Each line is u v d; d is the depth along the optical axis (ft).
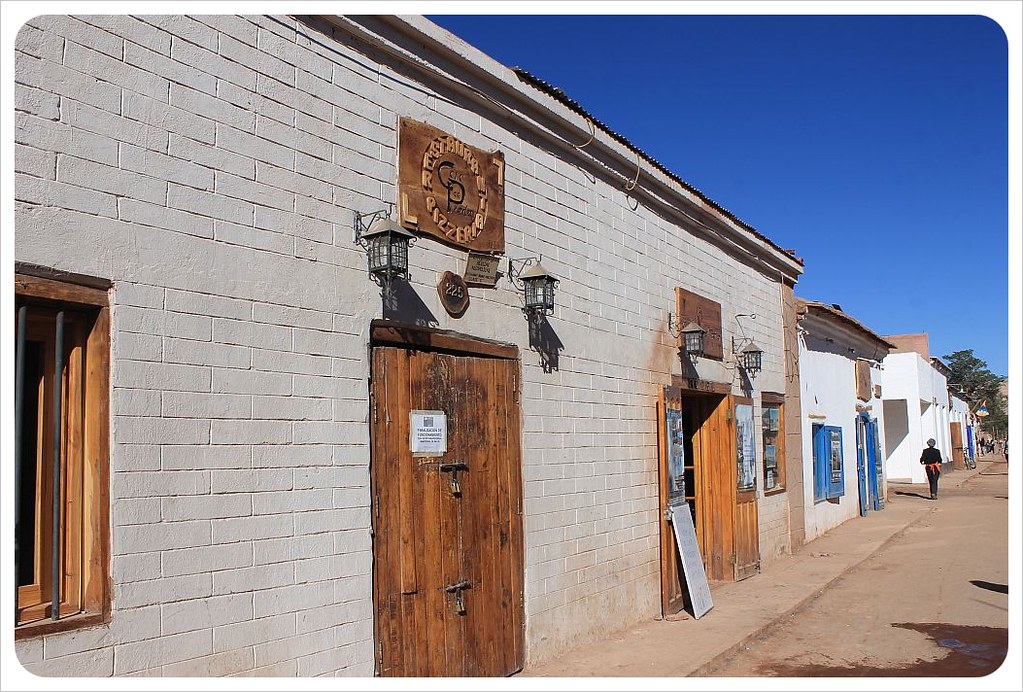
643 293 29.17
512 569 21.22
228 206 14.87
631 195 28.91
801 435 46.09
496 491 20.90
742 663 23.50
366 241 17.65
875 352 69.56
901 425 101.86
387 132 18.53
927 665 23.03
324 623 15.96
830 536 49.65
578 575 24.02
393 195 18.52
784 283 44.91
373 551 17.19
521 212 22.75
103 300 12.87
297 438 15.74
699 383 33.09
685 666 22.20
